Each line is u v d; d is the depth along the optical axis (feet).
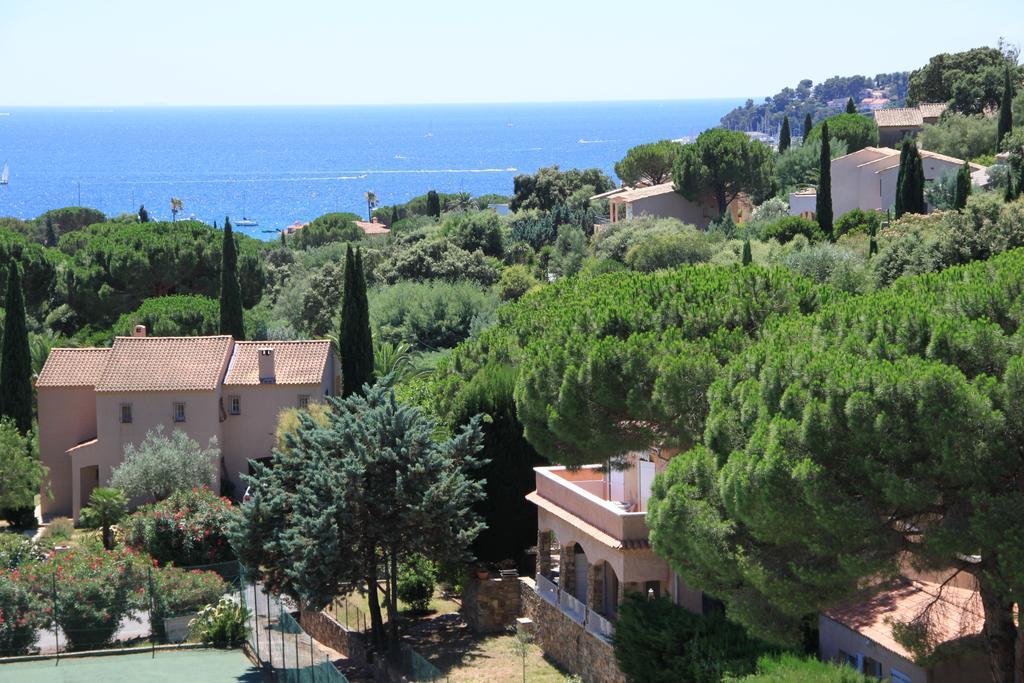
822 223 300.40
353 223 514.68
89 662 122.52
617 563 100.94
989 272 79.87
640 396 89.25
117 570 128.98
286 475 120.16
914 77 552.00
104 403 184.65
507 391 129.29
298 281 321.32
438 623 125.90
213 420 186.09
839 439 64.85
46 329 253.65
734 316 95.66
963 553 63.46
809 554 67.97
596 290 116.06
